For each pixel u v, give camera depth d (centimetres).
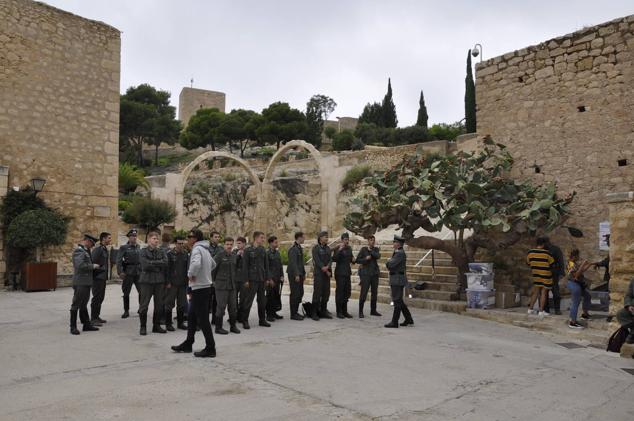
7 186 1309
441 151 2414
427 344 718
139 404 436
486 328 847
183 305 816
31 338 710
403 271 855
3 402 438
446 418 420
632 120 970
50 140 1413
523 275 1100
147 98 5469
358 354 646
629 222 727
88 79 1505
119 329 790
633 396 492
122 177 2841
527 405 458
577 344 732
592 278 1006
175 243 893
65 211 1434
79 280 743
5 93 1332
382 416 421
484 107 1204
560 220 973
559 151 1068
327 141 5219
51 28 1429
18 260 1323
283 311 1023
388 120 5572
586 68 1037
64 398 450
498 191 1048
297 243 935
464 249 1083
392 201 1037
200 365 574
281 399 458
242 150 4769
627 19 984
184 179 2600
